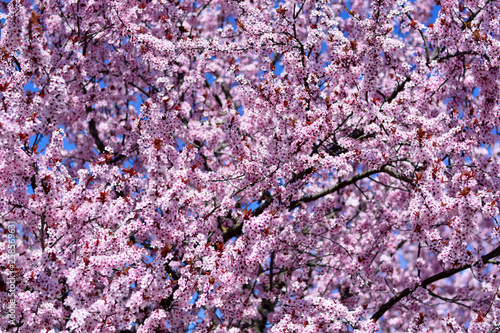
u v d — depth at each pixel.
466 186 5.49
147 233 7.00
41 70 4.83
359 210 9.95
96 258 4.68
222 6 10.90
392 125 6.08
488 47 6.18
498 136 7.30
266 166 6.49
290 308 5.82
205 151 8.55
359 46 6.48
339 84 7.34
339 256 8.00
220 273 5.47
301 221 7.36
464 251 5.80
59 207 5.03
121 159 9.15
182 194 5.24
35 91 5.17
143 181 6.28
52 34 9.23
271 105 7.14
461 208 5.41
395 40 6.00
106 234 5.09
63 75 7.39
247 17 8.34
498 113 6.70
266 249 5.07
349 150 6.41
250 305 7.05
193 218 6.20
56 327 5.28
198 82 9.65
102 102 9.17
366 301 9.95
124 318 4.89
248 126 7.90
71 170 9.14
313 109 6.69
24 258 5.11
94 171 5.40
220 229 7.27
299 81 6.94
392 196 8.41
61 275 4.64
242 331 7.23
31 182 5.00
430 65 6.77
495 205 5.63
